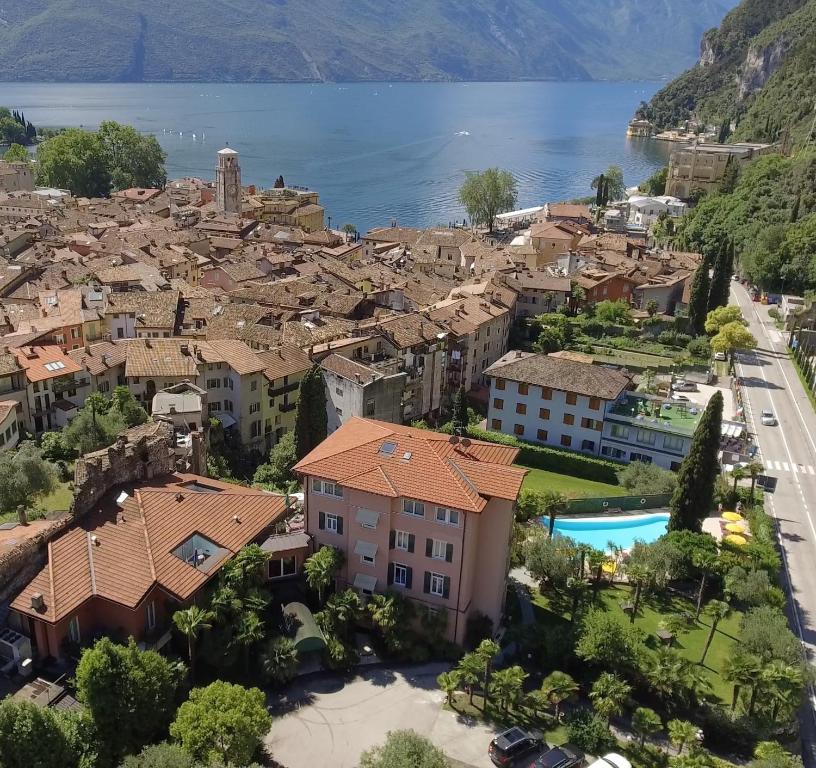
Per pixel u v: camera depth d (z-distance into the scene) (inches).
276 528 3061.0
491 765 2420.0
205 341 4975.4
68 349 5423.2
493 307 6446.9
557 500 3740.2
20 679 2352.4
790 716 2691.9
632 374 6117.1
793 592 3582.7
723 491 4249.5
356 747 2427.4
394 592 2888.8
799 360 6550.2
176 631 2554.1
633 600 3412.9
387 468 2893.7
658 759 2501.2
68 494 3823.8
